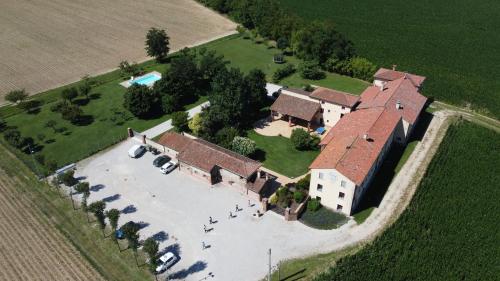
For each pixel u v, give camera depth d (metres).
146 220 76.88
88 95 118.25
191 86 112.94
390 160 90.19
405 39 152.50
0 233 75.88
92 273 67.88
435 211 77.62
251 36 156.75
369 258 68.31
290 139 96.56
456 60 136.12
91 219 78.00
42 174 88.88
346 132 86.38
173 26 168.50
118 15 179.38
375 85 109.50
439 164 88.19
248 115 103.56
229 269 67.62
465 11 179.12
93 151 95.38
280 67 133.00
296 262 68.25
